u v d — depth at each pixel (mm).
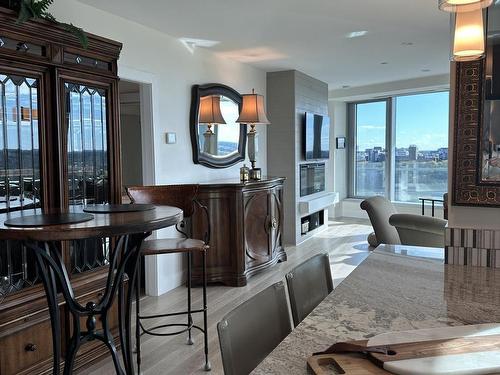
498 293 1323
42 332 2348
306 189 6660
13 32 2186
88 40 2559
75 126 2572
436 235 4211
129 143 6684
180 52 4387
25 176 2314
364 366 844
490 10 1631
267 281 4508
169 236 4215
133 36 3756
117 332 2836
